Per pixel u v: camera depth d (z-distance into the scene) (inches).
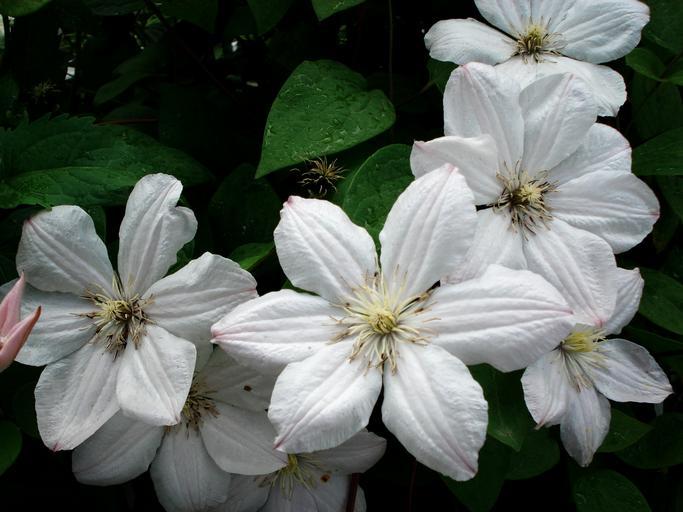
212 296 10.7
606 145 12.5
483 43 13.4
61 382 11.2
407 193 10.8
